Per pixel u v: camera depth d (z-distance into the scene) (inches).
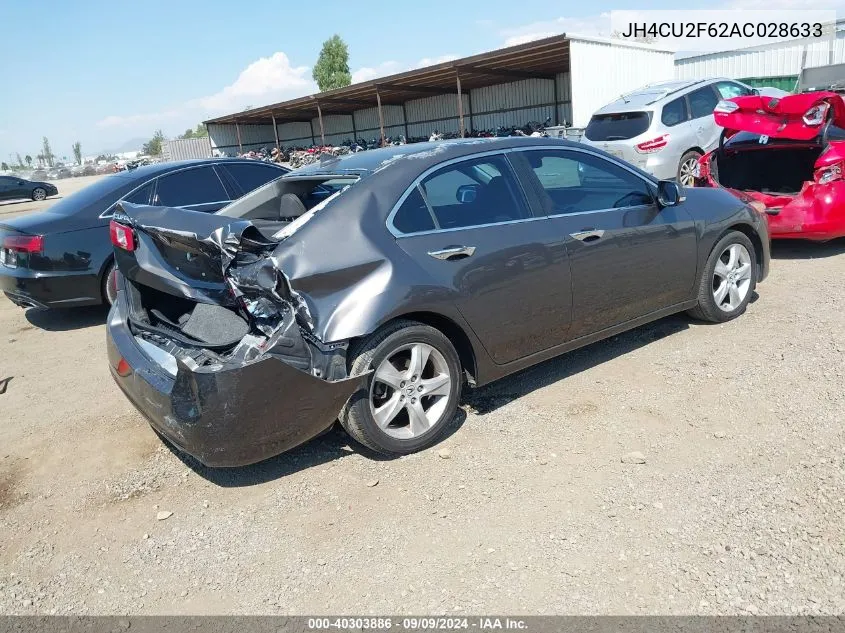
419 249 138.5
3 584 114.0
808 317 199.9
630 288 173.8
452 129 1403.8
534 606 97.8
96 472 148.9
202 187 279.7
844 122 249.8
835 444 130.5
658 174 407.2
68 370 218.7
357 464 141.9
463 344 149.5
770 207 263.3
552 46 842.2
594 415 152.9
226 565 114.0
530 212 156.9
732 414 146.7
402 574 107.5
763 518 111.7
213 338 135.3
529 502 122.9
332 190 151.6
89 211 259.9
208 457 122.6
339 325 127.0
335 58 2388.0
